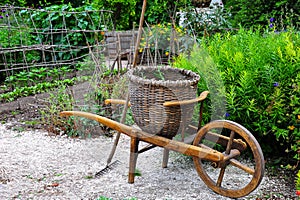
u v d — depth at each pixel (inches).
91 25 324.5
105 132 173.8
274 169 154.2
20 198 131.6
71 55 325.1
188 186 140.5
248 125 155.3
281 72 149.7
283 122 152.6
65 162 160.2
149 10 355.9
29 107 235.6
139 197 132.3
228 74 153.0
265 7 275.7
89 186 140.0
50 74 292.7
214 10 295.1
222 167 130.3
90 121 172.9
